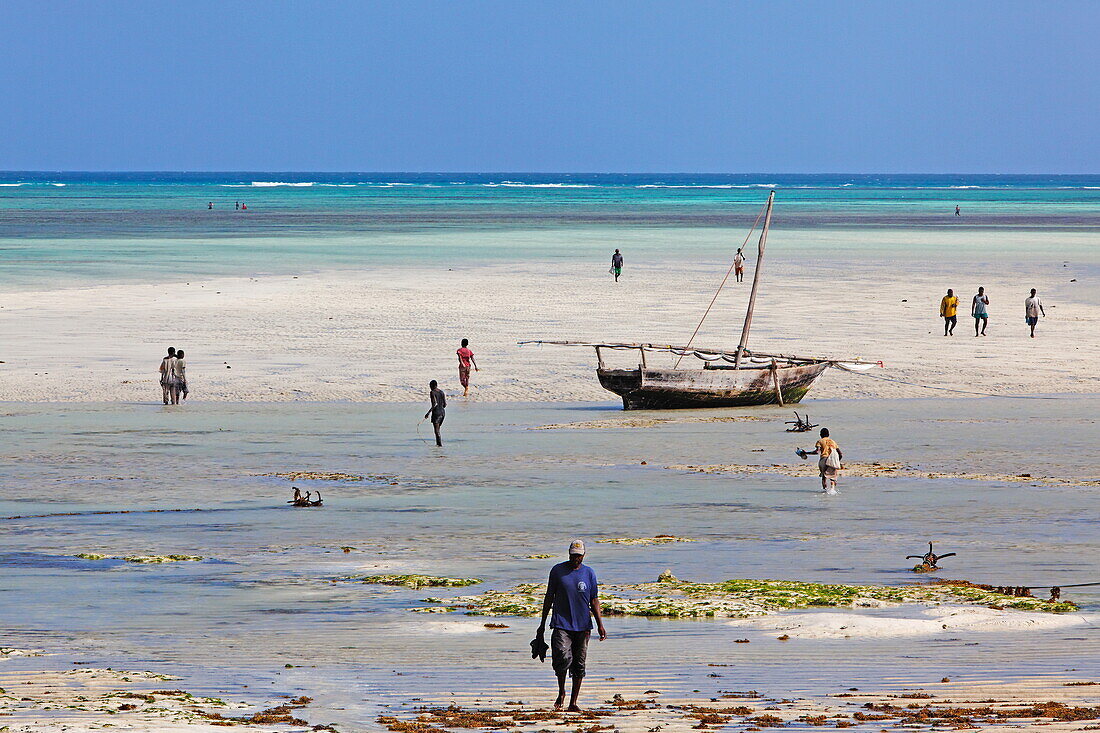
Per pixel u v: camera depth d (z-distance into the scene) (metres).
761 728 39.59
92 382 139.25
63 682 46.06
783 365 142.00
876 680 46.00
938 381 145.75
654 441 112.81
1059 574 65.62
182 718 40.47
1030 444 110.06
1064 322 191.75
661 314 198.00
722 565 68.44
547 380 146.25
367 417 123.88
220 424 119.00
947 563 68.56
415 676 47.41
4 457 103.19
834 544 74.00
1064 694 43.50
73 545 74.12
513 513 83.44
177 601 60.84
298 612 58.50
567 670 43.81
